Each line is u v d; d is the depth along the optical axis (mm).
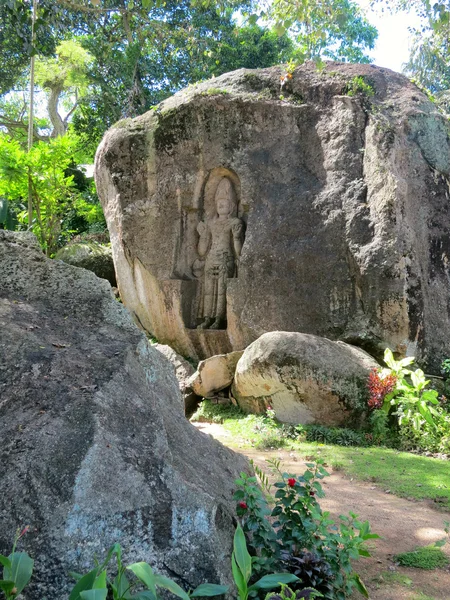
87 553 2424
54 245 18000
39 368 3113
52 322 3600
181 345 11086
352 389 8117
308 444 7629
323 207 9812
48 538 2412
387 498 5473
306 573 3094
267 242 10047
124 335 3680
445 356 9281
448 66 21125
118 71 22406
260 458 6836
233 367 9492
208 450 3682
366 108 10047
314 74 10562
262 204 10336
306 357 8156
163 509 2609
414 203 9664
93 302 3838
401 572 3881
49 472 2555
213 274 10852
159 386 3758
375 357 9078
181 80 22984
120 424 2857
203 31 21625
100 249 15523
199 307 11078
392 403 7926
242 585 2314
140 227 11281
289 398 8336
